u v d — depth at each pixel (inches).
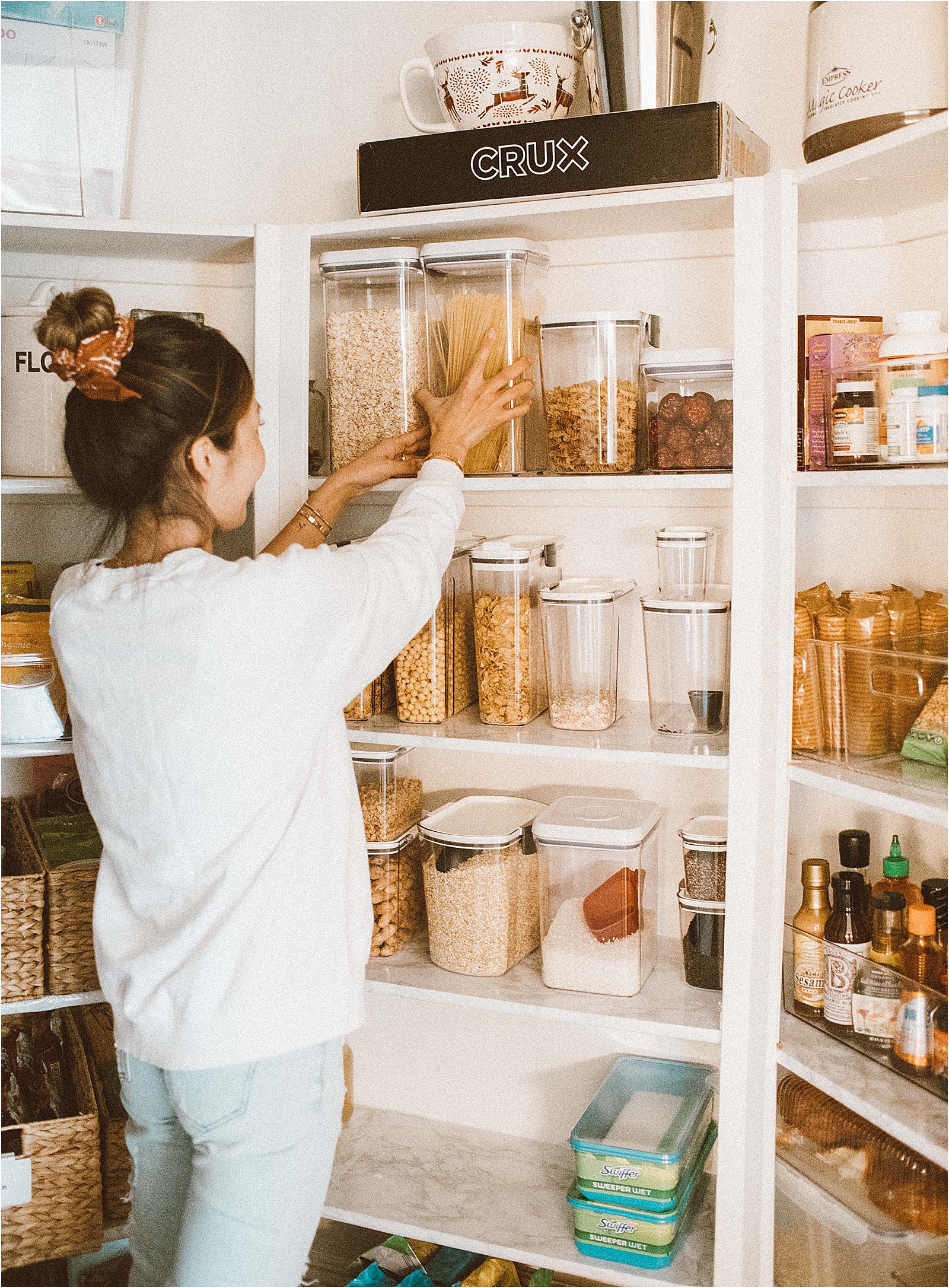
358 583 55.0
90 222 74.4
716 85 75.9
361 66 86.7
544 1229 73.8
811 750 65.2
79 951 76.0
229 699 51.6
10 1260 74.2
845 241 72.7
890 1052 61.3
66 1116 78.9
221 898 53.2
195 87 91.0
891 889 66.2
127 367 54.1
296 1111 55.4
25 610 78.0
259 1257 55.0
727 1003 66.1
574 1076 84.6
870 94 57.8
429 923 77.0
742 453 63.3
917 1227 59.0
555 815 74.4
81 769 57.1
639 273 78.2
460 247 69.4
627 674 82.7
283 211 90.5
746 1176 67.0
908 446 57.0
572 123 65.3
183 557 53.9
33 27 78.3
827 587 71.2
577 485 67.0
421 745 72.3
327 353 74.4
